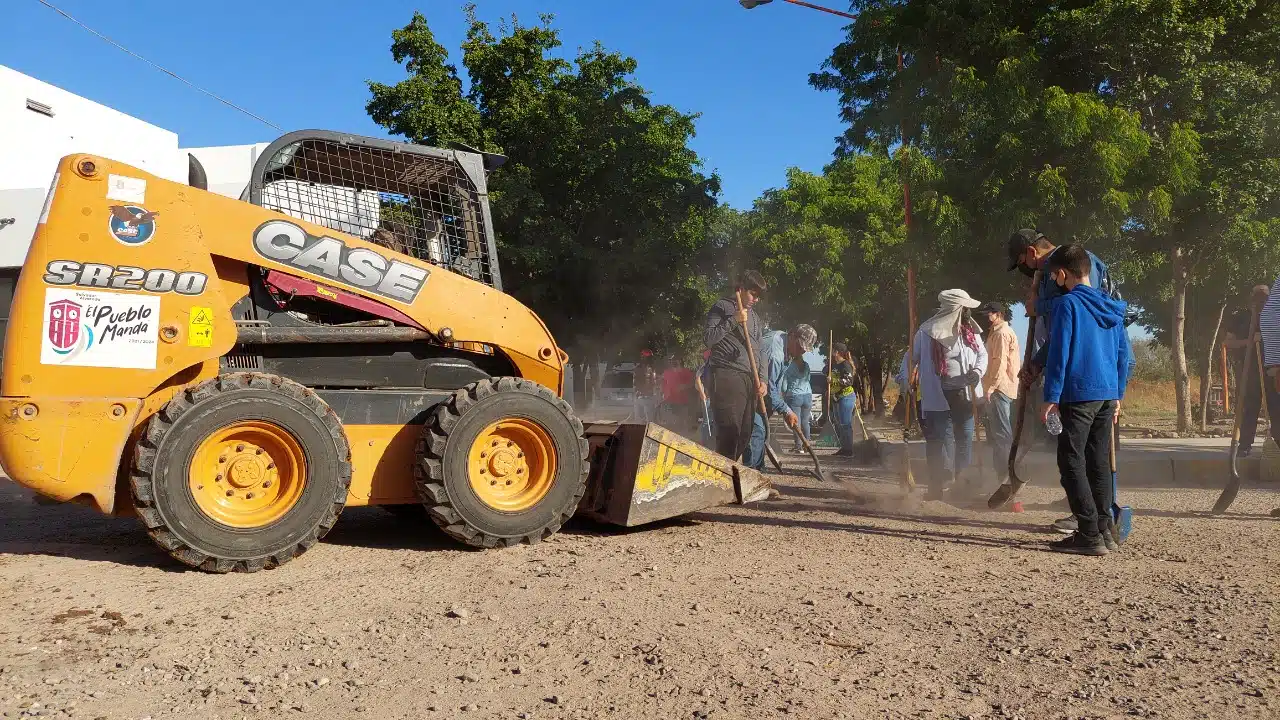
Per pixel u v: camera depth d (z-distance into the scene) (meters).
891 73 17.73
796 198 31.73
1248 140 14.90
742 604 4.08
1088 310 5.19
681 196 30.56
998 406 7.23
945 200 14.88
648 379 21.23
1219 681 3.07
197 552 4.60
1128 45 14.39
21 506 7.14
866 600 4.14
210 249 4.95
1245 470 8.80
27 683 3.04
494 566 4.90
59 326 4.52
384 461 5.44
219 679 3.11
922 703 2.90
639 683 3.08
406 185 6.07
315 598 4.19
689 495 6.09
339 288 5.33
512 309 5.89
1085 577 4.59
